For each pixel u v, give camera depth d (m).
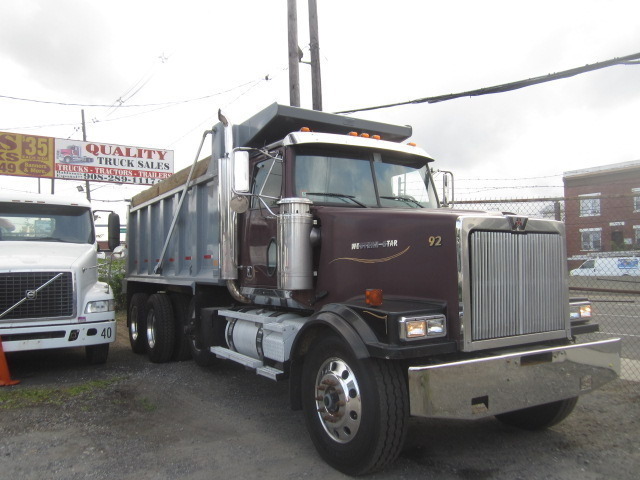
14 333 6.55
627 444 4.24
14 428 4.73
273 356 4.76
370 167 5.21
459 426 4.74
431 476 3.67
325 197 4.90
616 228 14.23
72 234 8.20
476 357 3.65
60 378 6.83
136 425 4.82
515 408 3.55
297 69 11.52
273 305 5.24
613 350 4.06
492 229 3.72
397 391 3.47
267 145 5.71
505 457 4.00
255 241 5.43
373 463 3.48
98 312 7.11
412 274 3.87
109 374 7.03
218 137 6.23
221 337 6.12
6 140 17.53
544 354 3.73
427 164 5.69
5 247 7.39
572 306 4.25
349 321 3.72
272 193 5.13
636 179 24.95
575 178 26.86
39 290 6.67
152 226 8.84
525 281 3.88
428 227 3.79
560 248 4.12
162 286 8.48
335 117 5.55
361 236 4.28
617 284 10.41
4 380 6.41
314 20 11.85
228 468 3.84
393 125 5.97
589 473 3.71
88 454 4.11
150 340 8.01
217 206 6.13
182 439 4.45
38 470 3.82
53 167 18.45
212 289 6.84
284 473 3.75
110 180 19.88
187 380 6.56
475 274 3.61
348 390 3.65
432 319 3.48
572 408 4.33
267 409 5.32
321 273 4.61
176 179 7.63
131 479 3.66
